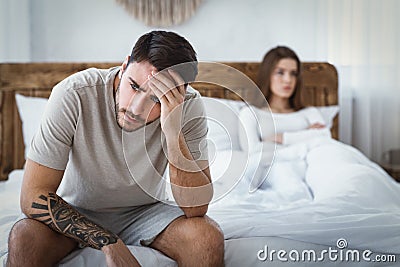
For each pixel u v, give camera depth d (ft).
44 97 9.66
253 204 6.24
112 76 4.71
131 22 10.75
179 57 4.30
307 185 7.55
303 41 10.94
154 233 4.79
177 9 10.74
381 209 5.94
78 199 5.01
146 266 4.53
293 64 9.71
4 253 4.73
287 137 9.15
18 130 9.61
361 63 10.68
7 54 9.98
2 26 9.82
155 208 5.10
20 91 9.62
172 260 4.66
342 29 10.64
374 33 10.65
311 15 10.91
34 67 9.63
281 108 9.88
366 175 6.69
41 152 4.57
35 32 10.61
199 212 4.72
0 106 9.58
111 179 4.83
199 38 10.89
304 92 10.23
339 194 6.28
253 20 10.94
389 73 10.73
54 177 4.64
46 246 4.36
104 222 5.16
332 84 10.32
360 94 10.75
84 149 4.71
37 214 4.48
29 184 4.58
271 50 9.80
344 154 7.91
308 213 5.56
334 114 10.26
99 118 4.66
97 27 10.70
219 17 10.90
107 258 4.23
